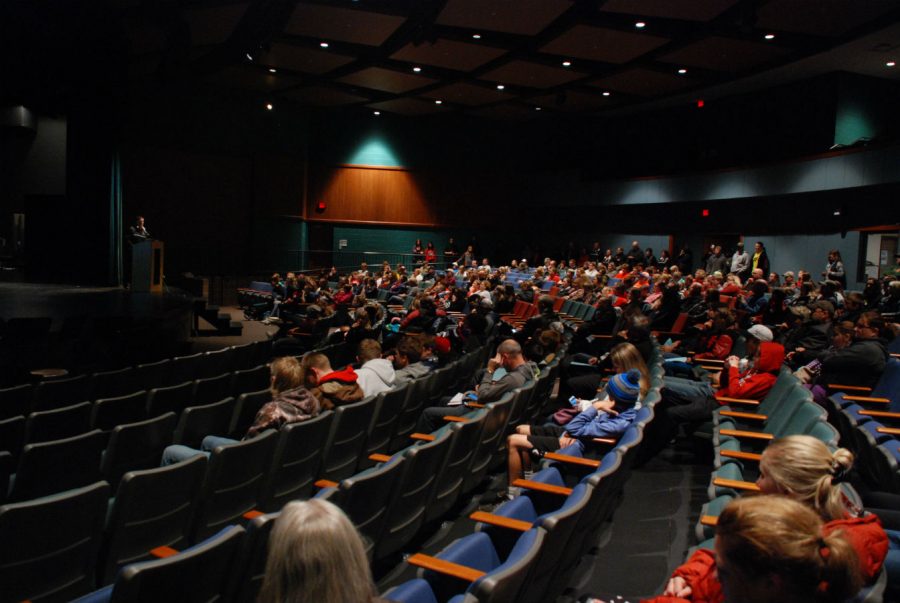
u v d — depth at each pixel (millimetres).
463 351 7852
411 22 13148
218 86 19062
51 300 10711
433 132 22641
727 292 10352
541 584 2234
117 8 11859
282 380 3760
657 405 4680
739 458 3660
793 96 15461
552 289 13062
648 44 13562
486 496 4199
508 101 19281
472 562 2215
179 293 12695
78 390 5500
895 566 2430
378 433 4406
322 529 1161
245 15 12578
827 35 12625
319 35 14188
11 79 12141
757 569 1189
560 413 4555
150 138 17906
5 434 3869
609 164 20453
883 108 14883
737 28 12469
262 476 3232
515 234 22609
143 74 16547
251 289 17984
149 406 4852
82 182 12930
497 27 13250
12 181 17891
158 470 2531
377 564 3289
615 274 14516
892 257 12961
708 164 17766
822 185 14195
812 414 3672
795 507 1252
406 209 22500
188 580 1811
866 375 5309
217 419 4266
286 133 20812
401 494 2979
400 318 11445
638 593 3020
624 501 4180
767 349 5164
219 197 19406
